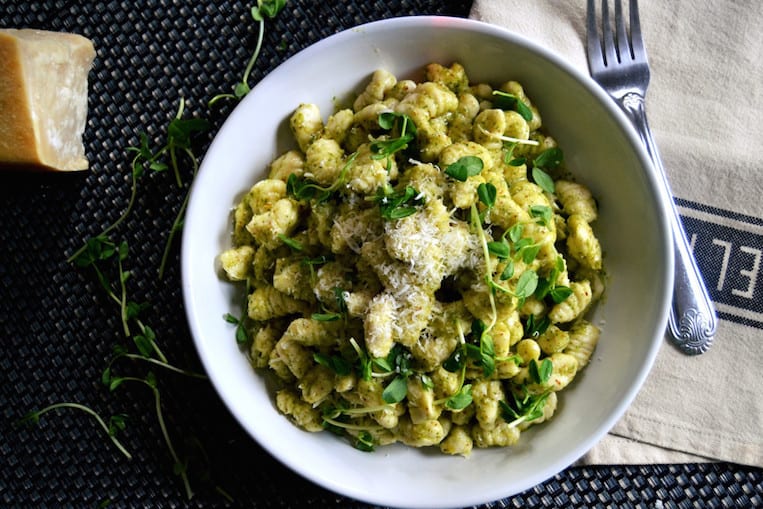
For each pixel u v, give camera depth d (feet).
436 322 1.49
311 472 1.55
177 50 1.75
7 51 1.59
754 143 1.73
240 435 1.72
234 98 1.74
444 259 1.46
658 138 1.73
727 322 1.71
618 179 1.58
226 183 1.59
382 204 1.47
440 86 1.56
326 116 1.63
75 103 1.71
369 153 1.51
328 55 1.57
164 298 1.73
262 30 1.72
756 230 1.72
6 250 1.75
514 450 1.59
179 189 1.74
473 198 1.48
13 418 1.73
